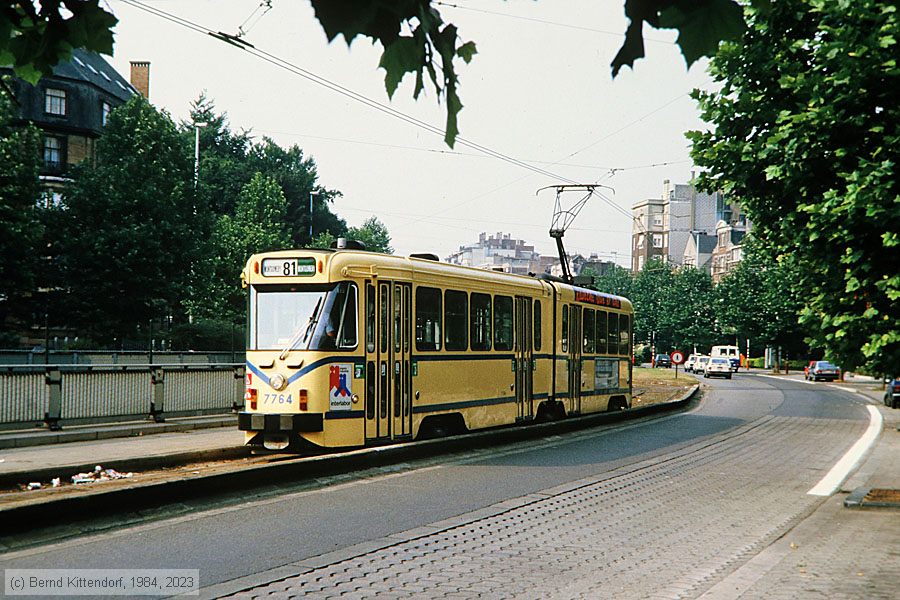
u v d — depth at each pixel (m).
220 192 73.00
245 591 6.66
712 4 2.26
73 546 8.14
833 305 10.64
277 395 14.12
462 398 17.28
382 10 2.26
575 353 22.70
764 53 11.27
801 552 8.48
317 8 2.12
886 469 15.54
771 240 12.20
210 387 20.52
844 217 9.94
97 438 16.59
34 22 2.74
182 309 46.94
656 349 103.62
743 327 77.62
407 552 8.24
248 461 14.53
